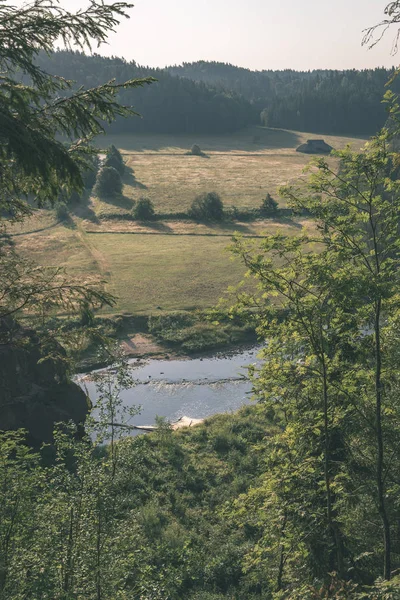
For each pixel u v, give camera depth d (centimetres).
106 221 9444
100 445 2784
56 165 787
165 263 7381
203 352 5322
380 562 1492
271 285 1402
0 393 2677
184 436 3462
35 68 762
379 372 1316
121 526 1268
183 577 2050
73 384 2978
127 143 18438
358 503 1420
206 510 2605
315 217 1361
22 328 1498
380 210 1305
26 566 1073
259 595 1978
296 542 1453
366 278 1234
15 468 1183
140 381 4703
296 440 1552
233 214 9944
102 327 5544
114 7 756
